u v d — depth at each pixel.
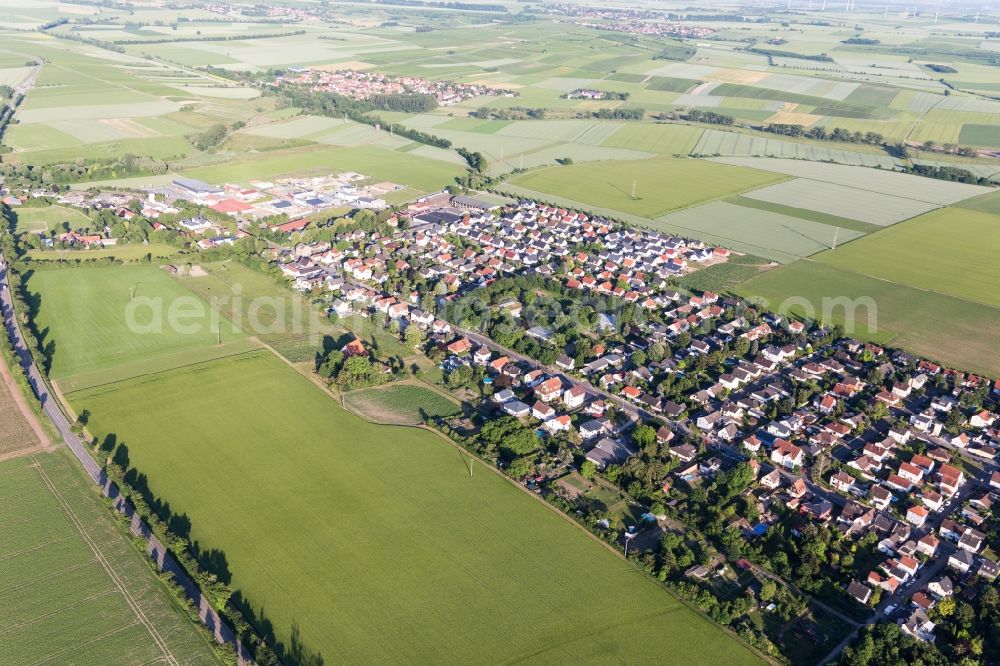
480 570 161.50
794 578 162.62
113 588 153.75
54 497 180.62
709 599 152.75
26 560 160.75
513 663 139.25
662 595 156.62
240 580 157.25
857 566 169.12
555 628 147.38
